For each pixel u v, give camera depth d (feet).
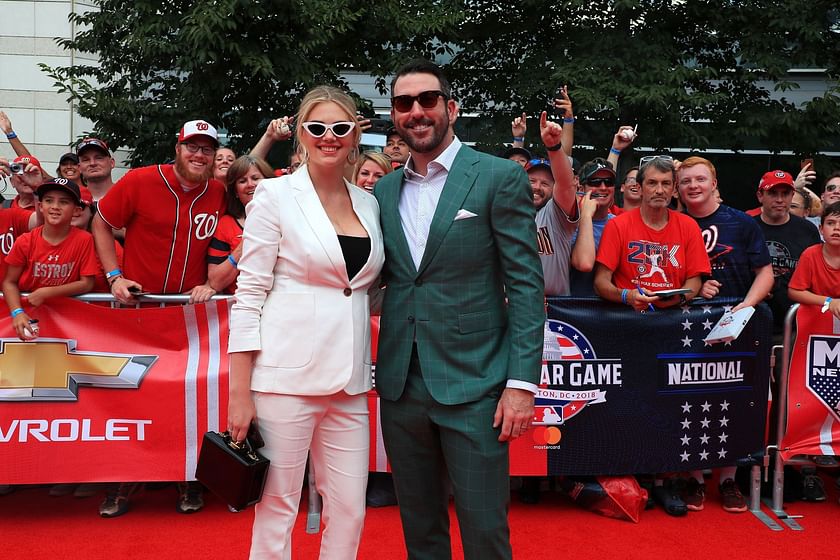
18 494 13.71
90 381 12.33
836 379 13.43
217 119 36.37
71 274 12.70
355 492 8.48
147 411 12.38
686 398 13.12
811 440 13.37
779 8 39.52
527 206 8.14
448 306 8.16
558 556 11.23
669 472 13.33
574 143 40.63
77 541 11.57
